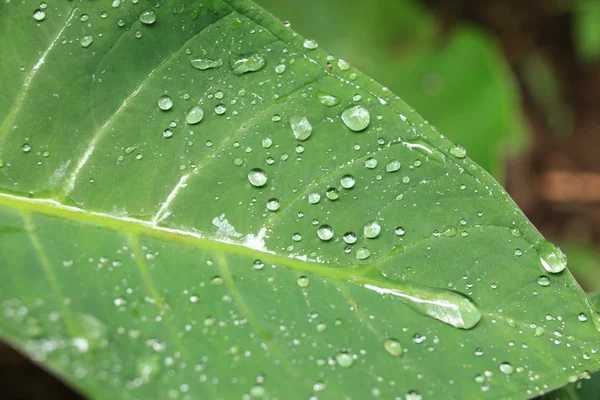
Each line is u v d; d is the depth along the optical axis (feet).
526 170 2.80
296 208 1.25
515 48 2.94
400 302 1.23
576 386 1.29
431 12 2.84
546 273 1.23
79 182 1.25
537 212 2.76
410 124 1.25
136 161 1.26
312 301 1.23
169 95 1.26
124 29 1.26
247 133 1.26
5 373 1.73
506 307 1.22
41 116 1.26
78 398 1.75
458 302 1.23
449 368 1.20
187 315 1.20
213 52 1.26
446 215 1.24
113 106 1.26
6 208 1.23
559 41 2.99
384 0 2.05
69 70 1.26
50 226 1.23
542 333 1.21
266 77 1.26
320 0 1.95
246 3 1.26
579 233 2.70
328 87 1.26
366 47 1.98
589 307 1.22
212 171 1.26
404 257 1.24
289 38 1.26
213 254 1.24
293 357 1.19
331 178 1.25
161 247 1.24
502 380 1.20
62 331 1.15
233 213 1.25
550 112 2.90
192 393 1.16
